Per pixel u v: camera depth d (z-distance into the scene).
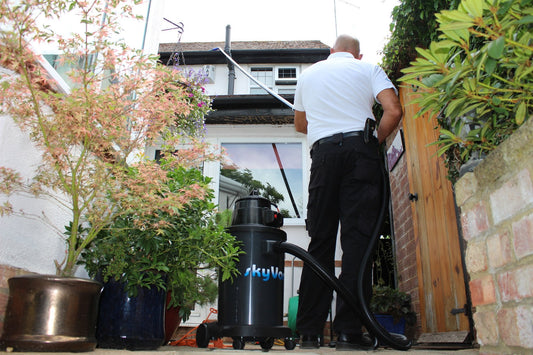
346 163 2.12
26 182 2.04
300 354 1.65
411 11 3.35
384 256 5.19
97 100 1.68
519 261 1.20
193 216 2.30
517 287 1.20
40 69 1.70
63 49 1.73
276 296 2.23
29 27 1.60
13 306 1.51
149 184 1.81
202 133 4.70
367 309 1.93
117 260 1.91
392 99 2.22
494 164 1.34
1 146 1.90
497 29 1.11
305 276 2.17
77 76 1.77
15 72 1.77
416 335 4.19
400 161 4.80
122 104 1.73
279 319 2.23
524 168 1.17
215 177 5.62
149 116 1.84
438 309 3.49
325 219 2.17
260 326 2.14
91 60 2.20
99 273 2.29
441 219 3.39
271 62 7.97
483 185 1.43
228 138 5.91
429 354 1.62
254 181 5.81
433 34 3.18
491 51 1.04
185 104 1.94
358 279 1.99
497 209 1.33
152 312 2.01
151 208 1.78
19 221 2.01
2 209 1.71
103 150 1.89
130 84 1.76
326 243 2.19
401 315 4.16
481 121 1.60
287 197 5.75
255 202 2.38
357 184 2.10
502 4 1.05
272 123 5.91
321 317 2.14
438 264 3.49
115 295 1.97
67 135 1.73
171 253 2.21
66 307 1.53
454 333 3.13
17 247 1.98
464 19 1.08
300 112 2.61
